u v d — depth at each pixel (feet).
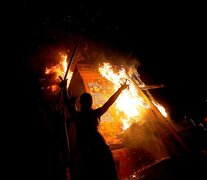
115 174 10.78
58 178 16.75
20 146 17.94
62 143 18.29
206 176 13.62
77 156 16.76
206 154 15.28
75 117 12.53
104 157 10.93
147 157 18.61
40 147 18.11
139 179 14.94
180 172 13.99
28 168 16.99
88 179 10.75
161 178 14.12
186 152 14.94
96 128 11.99
